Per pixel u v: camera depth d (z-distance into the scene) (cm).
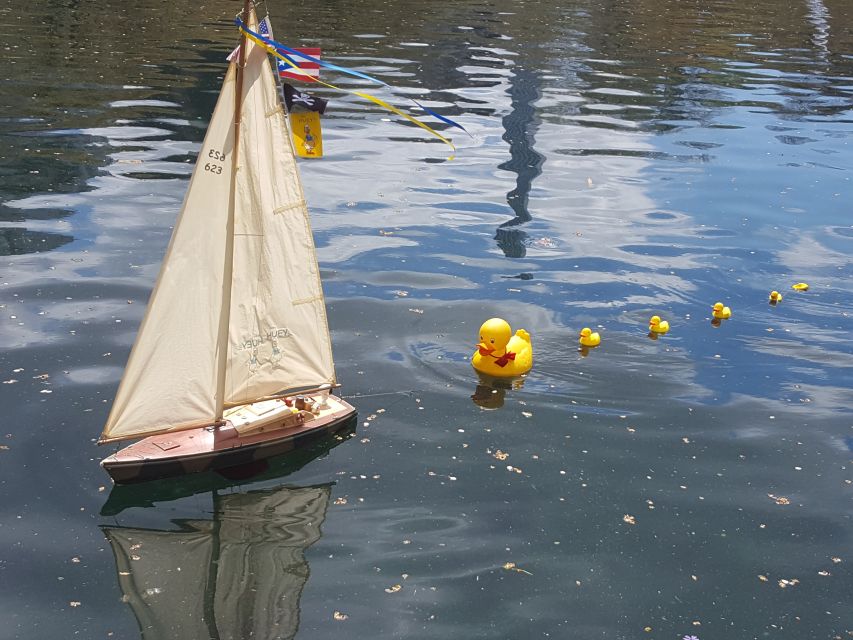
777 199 2309
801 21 4828
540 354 1532
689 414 1393
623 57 3781
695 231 2088
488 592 1030
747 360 1552
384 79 3158
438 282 1759
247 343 1274
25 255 1752
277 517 1141
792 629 999
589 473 1247
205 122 2598
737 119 3016
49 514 1123
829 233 2109
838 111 3180
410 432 1316
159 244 1834
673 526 1154
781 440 1340
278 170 1238
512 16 4447
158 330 1198
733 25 4619
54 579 1024
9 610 977
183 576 1039
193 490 1190
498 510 1167
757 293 1800
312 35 3691
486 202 2181
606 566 1080
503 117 2853
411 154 2486
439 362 1488
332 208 2084
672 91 3309
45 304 1577
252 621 974
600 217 2134
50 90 2783
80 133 2445
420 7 4475
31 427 1263
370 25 3969
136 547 1080
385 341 1539
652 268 1881
